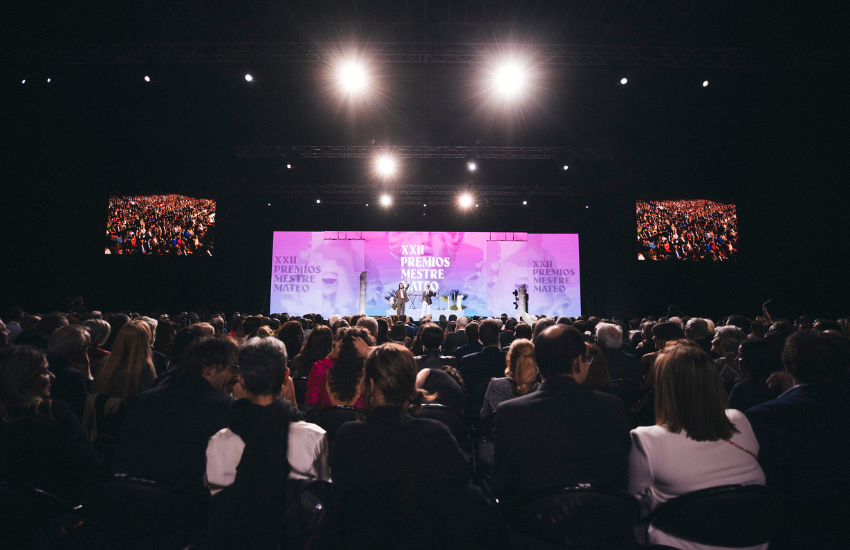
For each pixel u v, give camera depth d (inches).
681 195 665.0
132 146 569.9
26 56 424.2
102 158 569.0
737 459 74.8
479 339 191.3
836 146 504.4
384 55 436.5
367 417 76.4
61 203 537.6
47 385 94.4
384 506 70.1
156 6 388.2
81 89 482.9
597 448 78.5
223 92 503.5
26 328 194.7
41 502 82.4
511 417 82.7
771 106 502.6
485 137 584.7
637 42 427.5
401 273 773.3
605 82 478.6
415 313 768.9
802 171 549.3
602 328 172.1
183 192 648.4
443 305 768.3
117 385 121.3
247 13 397.4
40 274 520.4
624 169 638.5
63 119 500.7
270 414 80.3
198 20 404.8
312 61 442.0
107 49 433.4
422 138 589.9
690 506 69.9
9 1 374.9
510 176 688.4
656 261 673.0
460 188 729.0
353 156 613.9
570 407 81.4
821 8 381.4
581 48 435.8
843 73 442.0
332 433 112.7
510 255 775.1
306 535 83.7
